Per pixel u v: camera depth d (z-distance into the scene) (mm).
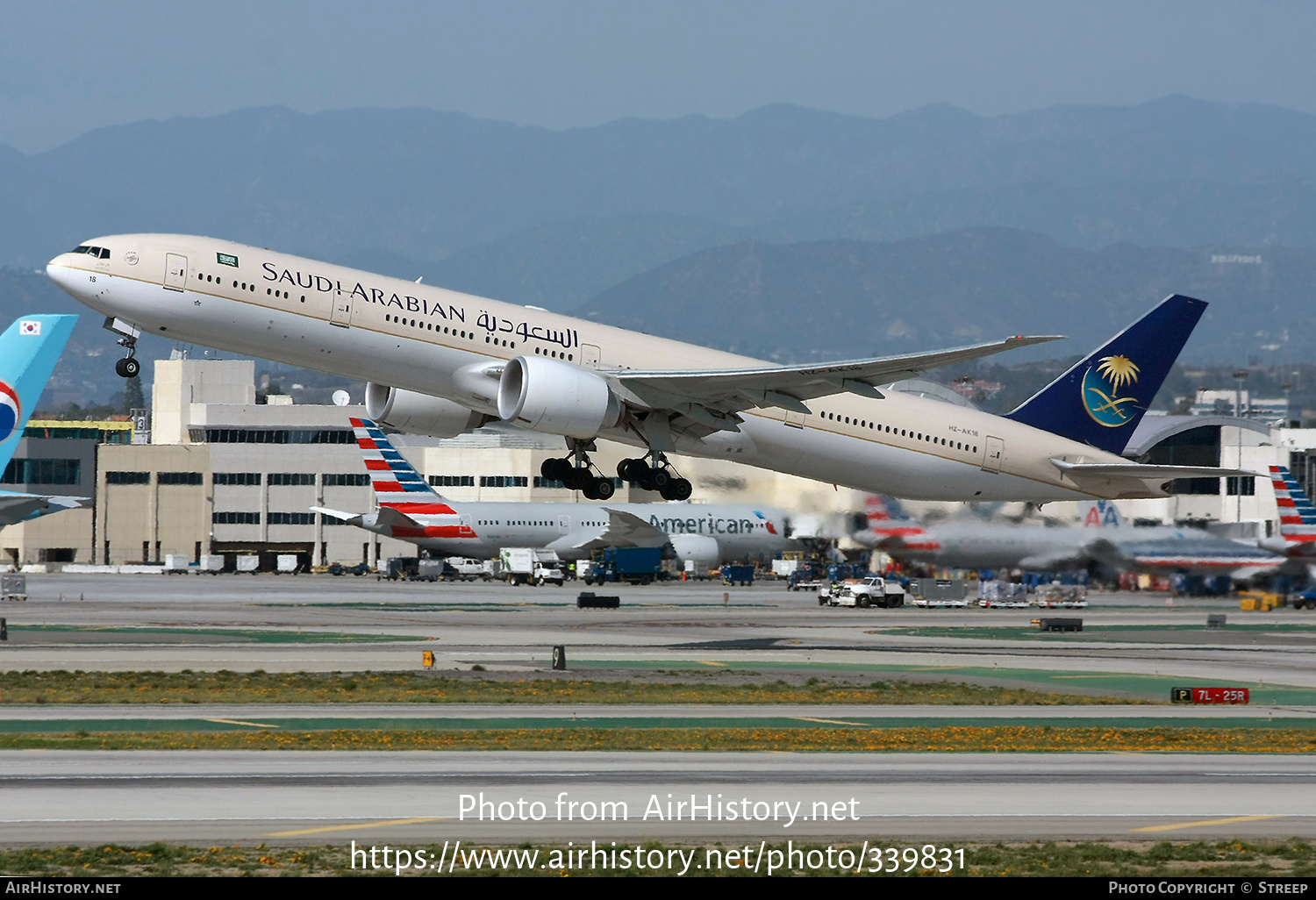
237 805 69750
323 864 59156
